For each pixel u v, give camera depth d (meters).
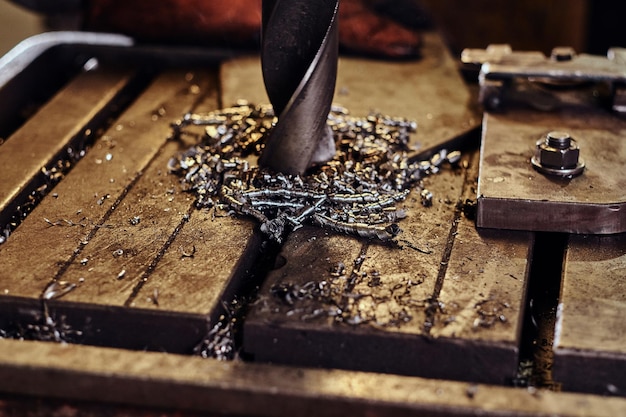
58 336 0.62
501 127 0.75
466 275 0.63
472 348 0.59
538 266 0.68
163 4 0.89
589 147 0.72
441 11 1.26
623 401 0.57
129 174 0.72
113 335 0.62
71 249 0.65
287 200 0.68
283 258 0.65
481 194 0.67
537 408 0.57
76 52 0.90
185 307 0.61
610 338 0.59
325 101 0.68
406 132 0.76
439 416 0.57
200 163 0.72
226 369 0.59
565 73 0.78
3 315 0.62
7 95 0.83
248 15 0.89
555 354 0.59
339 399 0.57
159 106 0.81
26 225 0.67
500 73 0.78
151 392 0.58
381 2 0.98
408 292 0.62
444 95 0.82
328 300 0.62
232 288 0.63
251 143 0.73
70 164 0.75
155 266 0.64
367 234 0.66
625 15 1.26
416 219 0.68
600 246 0.66
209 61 0.89
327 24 0.67
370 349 0.60
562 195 0.67
